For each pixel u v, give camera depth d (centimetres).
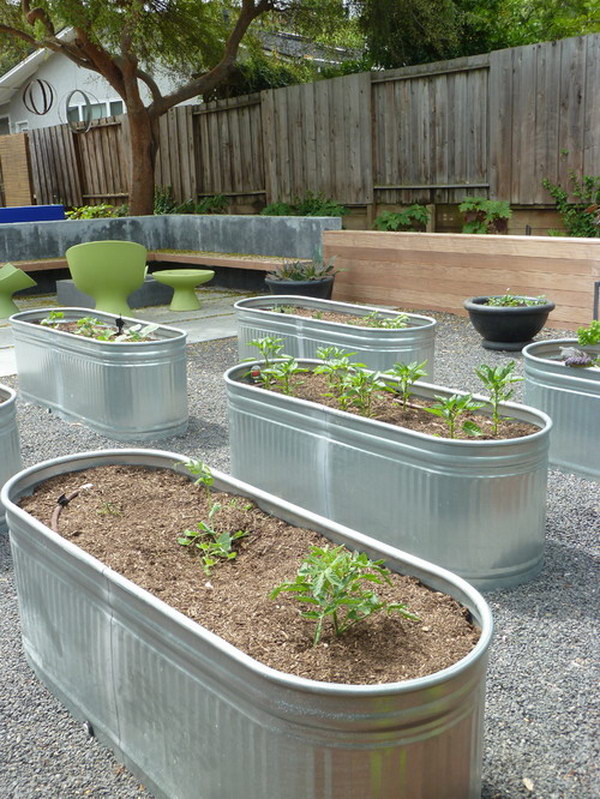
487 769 224
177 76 1548
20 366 598
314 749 174
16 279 933
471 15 1154
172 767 209
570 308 743
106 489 304
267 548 258
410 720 172
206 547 254
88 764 229
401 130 1114
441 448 309
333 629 212
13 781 222
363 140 1148
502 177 1015
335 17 1172
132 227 1174
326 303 658
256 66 1373
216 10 1221
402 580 235
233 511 284
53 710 253
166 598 230
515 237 773
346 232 926
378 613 218
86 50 1160
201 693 193
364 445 339
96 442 504
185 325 859
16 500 294
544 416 340
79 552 228
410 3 1093
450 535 316
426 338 523
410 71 1079
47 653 259
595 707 249
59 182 1711
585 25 1236
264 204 1335
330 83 1171
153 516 283
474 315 694
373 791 176
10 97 2077
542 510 328
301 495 379
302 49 1360
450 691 176
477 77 1016
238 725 185
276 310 657
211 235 1144
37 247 1102
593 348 472
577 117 927
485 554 316
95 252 852
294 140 1247
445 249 833
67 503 291
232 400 407
